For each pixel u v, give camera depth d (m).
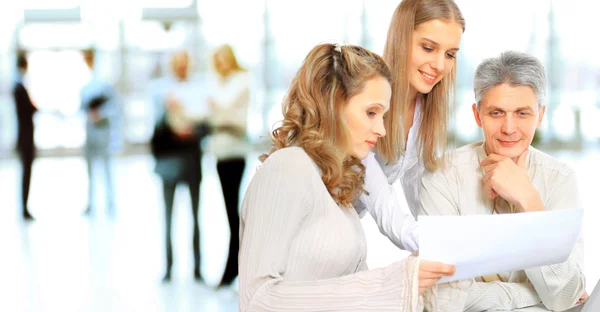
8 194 8.02
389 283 1.38
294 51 11.08
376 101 1.57
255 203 1.48
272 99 11.02
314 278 1.50
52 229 6.07
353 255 1.54
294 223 1.47
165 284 4.23
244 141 4.39
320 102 1.56
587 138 11.30
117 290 4.12
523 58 1.72
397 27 1.94
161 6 10.84
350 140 1.57
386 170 2.05
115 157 10.09
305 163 1.51
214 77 4.50
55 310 3.75
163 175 4.42
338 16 11.09
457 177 1.84
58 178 9.27
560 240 1.46
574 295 1.67
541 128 11.13
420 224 1.37
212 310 3.69
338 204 1.60
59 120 11.24
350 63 1.56
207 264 4.69
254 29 10.99
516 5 11.00
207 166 9.25
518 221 1.40
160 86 4.55
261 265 1.43
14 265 4.81
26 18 10.97
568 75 11.25
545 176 1.79
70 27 10.98
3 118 10.95
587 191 6.60
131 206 7.03
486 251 1.40
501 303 1.69
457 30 1.92
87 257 4.98
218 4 10.88
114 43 10.87
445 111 1.99
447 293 1.65
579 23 11.11
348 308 1.38
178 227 5.86
